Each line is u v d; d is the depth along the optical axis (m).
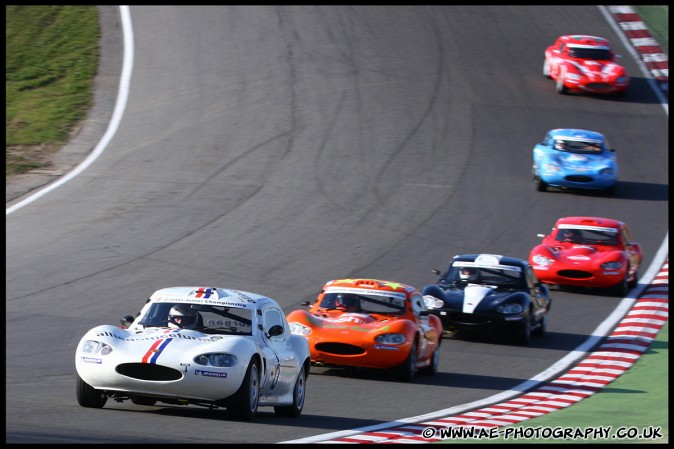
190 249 82.25
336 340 52.53
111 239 83.62
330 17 163.25
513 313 64.25
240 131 119.94
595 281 80.81
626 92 146.12
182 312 40.16
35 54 141.75
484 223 96.69
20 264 74.88
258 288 73.19
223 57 144.12
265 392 39.66
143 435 33.59
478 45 157.88
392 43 154.62
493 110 133.88
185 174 105.75
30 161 107.62
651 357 61.94
